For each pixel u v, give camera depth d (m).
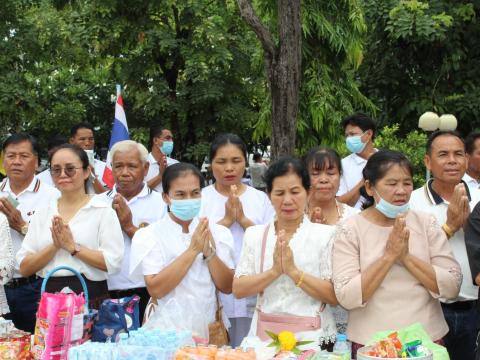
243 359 2.85
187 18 10.71
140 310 4.18
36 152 4.47
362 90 9.72
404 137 9.48
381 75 9.55
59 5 10.71
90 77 14.16
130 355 2.90
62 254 3.65
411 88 9.52
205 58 10.69
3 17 10.25
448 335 3.70
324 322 3.16
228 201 4.01
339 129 7.02
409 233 2.97
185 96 11.58
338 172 3.85
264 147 13.75
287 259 3.07
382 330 3.01
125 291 4.17
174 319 3.24
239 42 11.42
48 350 3.07
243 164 4.20
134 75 11.32
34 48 10.52
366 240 3.09
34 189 4.46
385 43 9.38
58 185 3.73
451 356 3.78
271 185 3.21
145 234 3.47
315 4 6.87
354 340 3.08
